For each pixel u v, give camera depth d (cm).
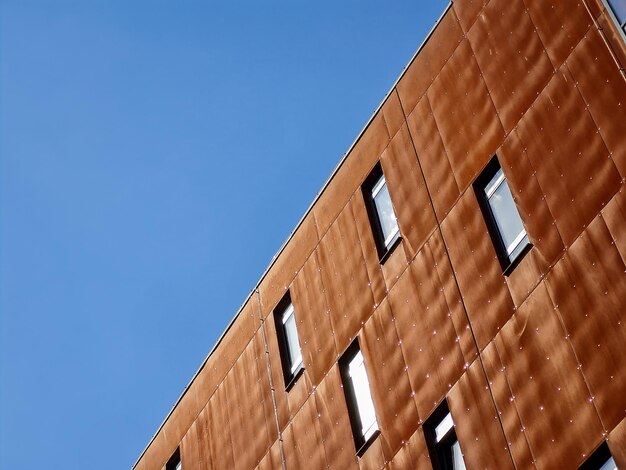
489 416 2100
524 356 2067
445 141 2525
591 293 1969
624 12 2114
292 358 2906
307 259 2928
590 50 2175
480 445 2097
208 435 3172
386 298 2544
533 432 1986
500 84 2405
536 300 2084
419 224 2511
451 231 2400
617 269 1934
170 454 3356
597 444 1848
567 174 2122
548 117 2225
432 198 2500
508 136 2320
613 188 2006
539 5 2366
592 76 2147
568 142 2148
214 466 3083
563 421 1931
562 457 1909
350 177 2856
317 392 2688
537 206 2162
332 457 2544
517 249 2211
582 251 2019
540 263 2105
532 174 2208
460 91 2531
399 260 2539
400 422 2350
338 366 2634
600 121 2091
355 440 2491
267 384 2939
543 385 2000
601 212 2011
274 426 2831
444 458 2227
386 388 2427
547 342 2025
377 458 2381
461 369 2220
